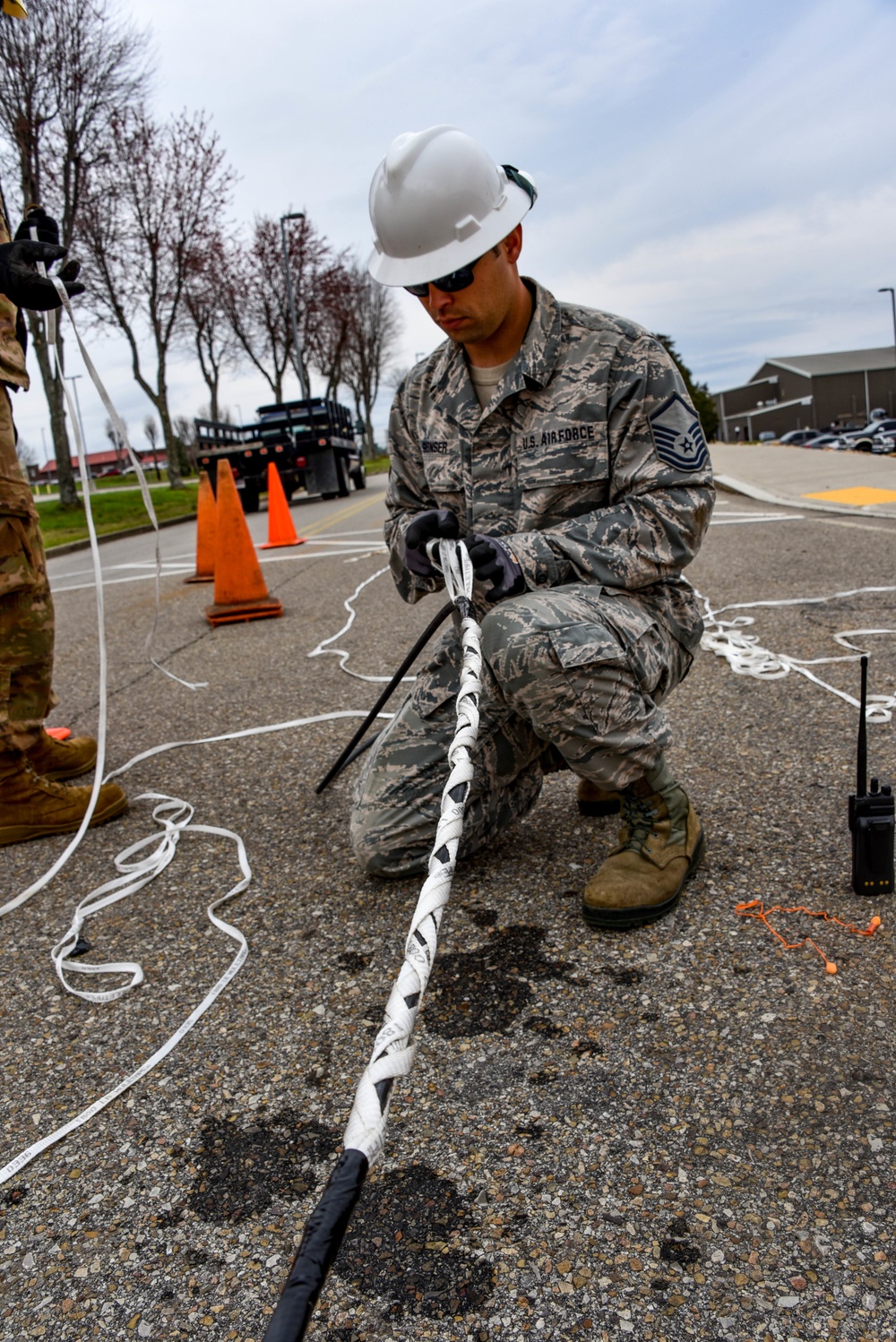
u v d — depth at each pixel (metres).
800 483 11.21
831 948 1.96
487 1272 1.32
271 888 2.48
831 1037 1.70
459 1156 1.52
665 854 2.13
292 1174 1.53
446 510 2.14
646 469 2.10
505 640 1.98
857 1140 1.48
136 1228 1.46
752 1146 1.49
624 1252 1.33
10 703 3.02
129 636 6.02
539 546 2.07
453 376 2.23
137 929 2.34
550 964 2.00
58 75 17.69
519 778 2.44
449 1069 1.72
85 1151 1.63
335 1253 0.85
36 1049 1.92
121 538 16.52
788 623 4.66
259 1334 1.27
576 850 2.48
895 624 4.45
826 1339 1.19
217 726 3.91
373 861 2.37
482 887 2.34
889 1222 1.34
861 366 101.44
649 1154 1.49
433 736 2.31
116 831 2.98
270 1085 1.74
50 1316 1.33
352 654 4.89
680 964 1.95
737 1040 1.72
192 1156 1.59
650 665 2.07
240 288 31.72
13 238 2.85
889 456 13.96
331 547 9.71
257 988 2.04
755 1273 1.28
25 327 2.95
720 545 7.20
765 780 2.79
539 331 2.10
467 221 1.94
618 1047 1.73
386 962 2.08
